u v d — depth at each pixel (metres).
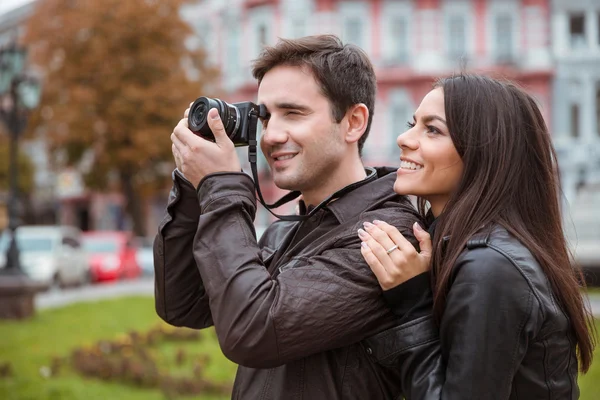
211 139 1.97
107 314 10.91
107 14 27.66
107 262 19.53
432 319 1.76
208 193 1.88
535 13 31.62
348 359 1.86
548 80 31.53
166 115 27.48
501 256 1.64
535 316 1.60
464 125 1.83
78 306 11.76
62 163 29.81
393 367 1.80
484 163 1.80
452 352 1.63
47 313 11.01
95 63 27.48
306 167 2.01
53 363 6.87
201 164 1.91
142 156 27.44
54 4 28.44
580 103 31.50
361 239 1.85
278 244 2.30
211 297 1.80
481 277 1.62
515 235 1.71
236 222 1.85
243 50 34.19
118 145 27.89
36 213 41.75
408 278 1.80
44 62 28.20
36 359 7.21
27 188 36.97
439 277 1.72
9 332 9.07
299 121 2.00
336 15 32.69
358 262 1.85
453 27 32.25
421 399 1.69
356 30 32.81
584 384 5.69
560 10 31.44
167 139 27.67
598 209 12.66
